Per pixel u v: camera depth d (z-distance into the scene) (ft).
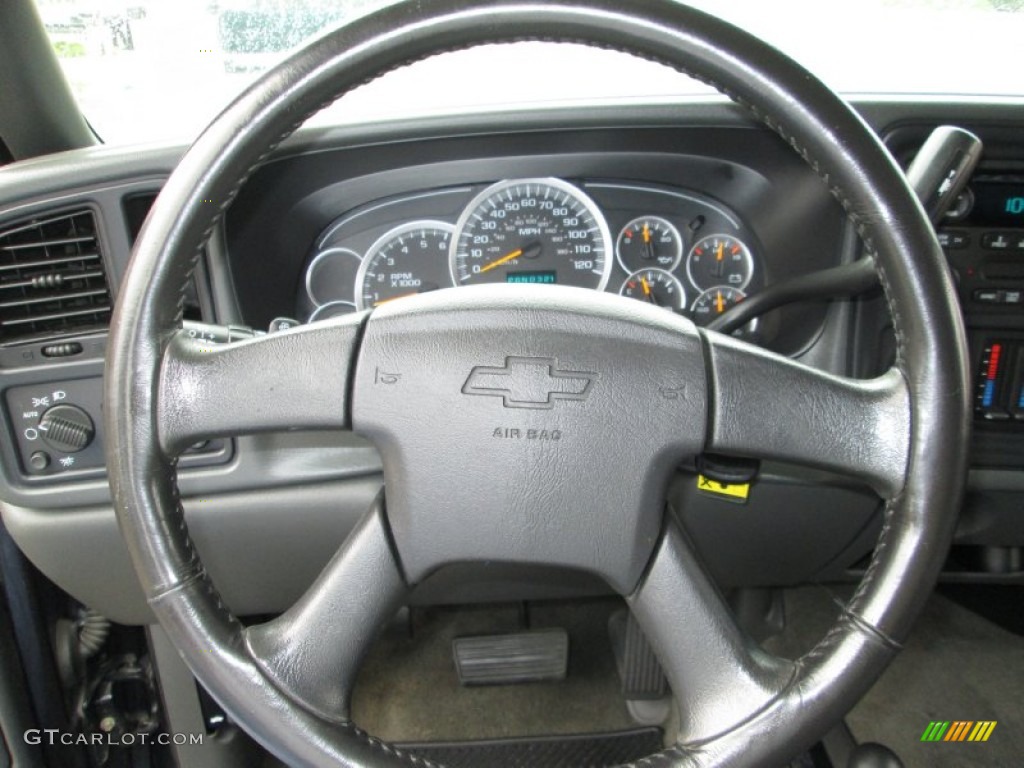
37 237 3.52
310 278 4.32
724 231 4.28
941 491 2.16
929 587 2.19
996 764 4.89
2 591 4.04
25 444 3.69
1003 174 3.85
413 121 3.82
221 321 3.70
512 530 2.38
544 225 4.24
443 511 2.38
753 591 5.31
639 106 3.86
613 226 4.29
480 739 4.80
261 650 2.30
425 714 5.26
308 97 2.27
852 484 3.90
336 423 2.37
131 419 2.24
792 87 2.20
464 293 2.41
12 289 3.53
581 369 2.31
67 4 3.74
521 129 3.87
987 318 4.03
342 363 2.33
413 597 4.43
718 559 4.25
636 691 5.00
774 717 2.23
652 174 4.14
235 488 3.78
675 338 2.33
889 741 5.06
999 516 4.32
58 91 3.91
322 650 2.34
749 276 4.31
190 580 2.29
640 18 2.19
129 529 2.27
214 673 2.26
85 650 4.60
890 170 2.20
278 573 4.15
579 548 2.39
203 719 4.46
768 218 4.17
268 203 3.88
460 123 3.84
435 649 5.72
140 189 3.47
